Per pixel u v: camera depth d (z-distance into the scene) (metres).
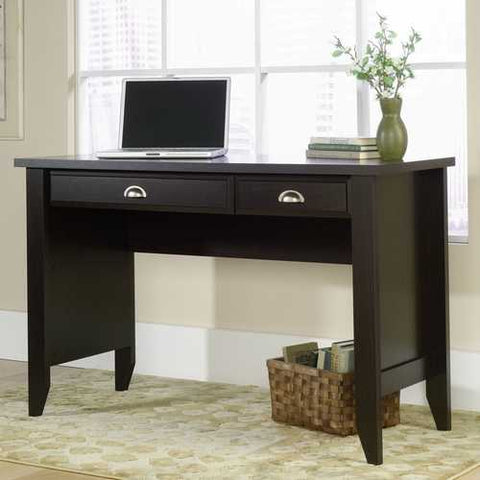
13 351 5.82
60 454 4.11
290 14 5.12
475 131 4.66
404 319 4.32
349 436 4.33
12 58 5.70
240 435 4.35
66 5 5.57
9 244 5.79
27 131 5.71
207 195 4.25
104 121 5.60
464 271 4.74
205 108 4.75
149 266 5.46
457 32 4.79
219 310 5.30
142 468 3.93
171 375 5.41
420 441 4.26
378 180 4.05
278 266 5.14
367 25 4.97
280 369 4.48
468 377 4.73
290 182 4.07
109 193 4.46
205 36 5.34
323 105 5.10
